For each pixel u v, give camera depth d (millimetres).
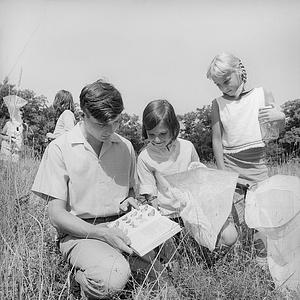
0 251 2385
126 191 2486
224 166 3059
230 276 2119
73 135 2369
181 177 2613
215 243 2408
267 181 2568
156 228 2234
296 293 2178
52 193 2309
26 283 2229
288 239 2371
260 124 2932
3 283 2172
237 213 2725
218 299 1983
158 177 2750
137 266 2379
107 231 2197
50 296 2090
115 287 2082
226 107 3008
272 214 2412
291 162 3260
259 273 2270
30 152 3688
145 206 2404
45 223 2881
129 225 2297
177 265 2297
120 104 2189
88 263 2123
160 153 2754
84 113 2215
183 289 2080
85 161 2342
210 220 2447
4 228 2607
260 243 2521
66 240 2344
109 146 2398
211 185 2557
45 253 2422
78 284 2277
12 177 3242
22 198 3035
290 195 2453
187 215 2488
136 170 2652
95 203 2387
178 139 2832
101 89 2164
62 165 2342
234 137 2984
